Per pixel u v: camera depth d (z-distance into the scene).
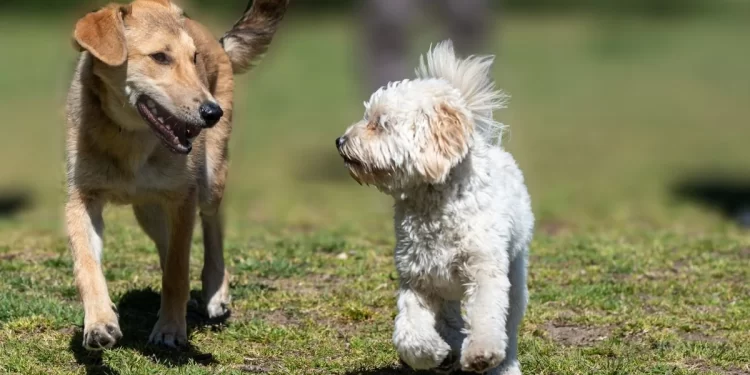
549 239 14.98
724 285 12.19
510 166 8.86
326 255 13.78
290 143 31.42
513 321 8.79
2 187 23.12
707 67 50.38
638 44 58.09
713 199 22.62
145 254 13.40
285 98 40.62
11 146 28.97
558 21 67.56
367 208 20.33
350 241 14.67
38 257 13.10
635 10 72.56
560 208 19.12
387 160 8.25
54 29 55.84
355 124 8.64
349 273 12.62
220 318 10.76
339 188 23.62
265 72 47.62
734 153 30.61
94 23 9.08
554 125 35.62
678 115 38.25
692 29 64.75
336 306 11.16
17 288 11.38
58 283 11.70
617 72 48.94
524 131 34.28
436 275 8.23
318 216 18.78
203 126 9.16
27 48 49.75
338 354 9.64
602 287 11.91
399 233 8.36
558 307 11.24
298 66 49.31
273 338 10.00
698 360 9.56
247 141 31.78
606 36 60.69
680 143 32.38
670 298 11.65
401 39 22.62
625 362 9.41
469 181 8.16
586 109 39.25
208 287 10.90
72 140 9.45
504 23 66.31
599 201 20.67
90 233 9.38
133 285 11.80
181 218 9.73
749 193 23.53
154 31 9.36
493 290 7.98
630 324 10.57
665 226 17.41
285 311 11.00
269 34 12.12
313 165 27.61
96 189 9.46
